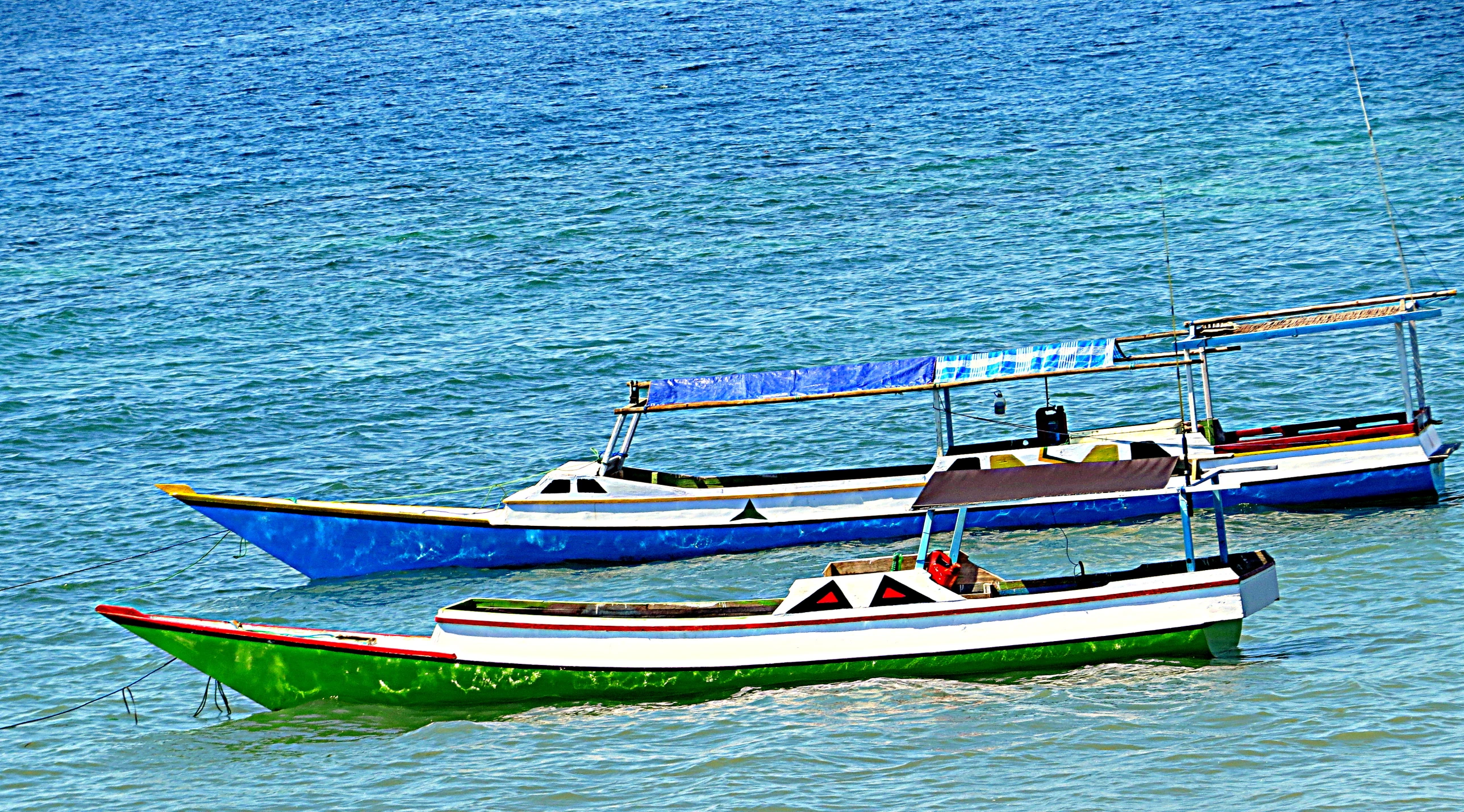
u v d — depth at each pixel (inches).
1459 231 3284.9
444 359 2952.8
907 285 3248.0
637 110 5403.5
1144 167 4074.8
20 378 2947.8
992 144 4478.3
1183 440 1593.3
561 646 1526.8
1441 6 5880.9
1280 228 3427.7
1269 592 1546.5
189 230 4190.5
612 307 3248.0
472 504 2220.7
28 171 5152.6
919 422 2498.8
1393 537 1859.0
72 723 1551.4
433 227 4042.8
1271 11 6205.7
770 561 1989.4
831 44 6476.4
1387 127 4210.1
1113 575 1551.4
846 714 1453.0
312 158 5068.9
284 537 2000.5
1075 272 3248.0
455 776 1380.4
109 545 2108.8
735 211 3964.1
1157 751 1334.9
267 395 2780.5
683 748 1406.3
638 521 2030.0
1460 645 1508.4
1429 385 2431.1
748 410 2608.3
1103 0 6983.3
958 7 7204.7
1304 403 2426.2
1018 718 1418.6
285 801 1352.1
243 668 1549.0
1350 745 1322.6
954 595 1515.7
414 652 1533.0
